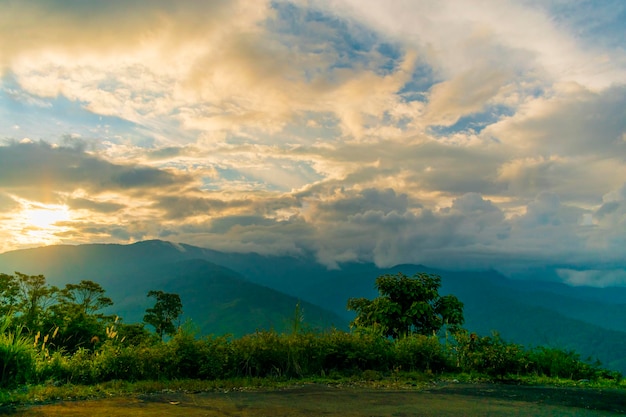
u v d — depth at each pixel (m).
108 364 9.36
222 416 6.20
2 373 8.24
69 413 6.27
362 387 9.31
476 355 11.78
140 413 6.32
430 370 11.34
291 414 6.41
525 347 12.68
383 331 13.99
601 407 7.46
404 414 6.56
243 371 10.22
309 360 10.92
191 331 10.56
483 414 6.68
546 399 8.15
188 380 9.28
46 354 9.80
